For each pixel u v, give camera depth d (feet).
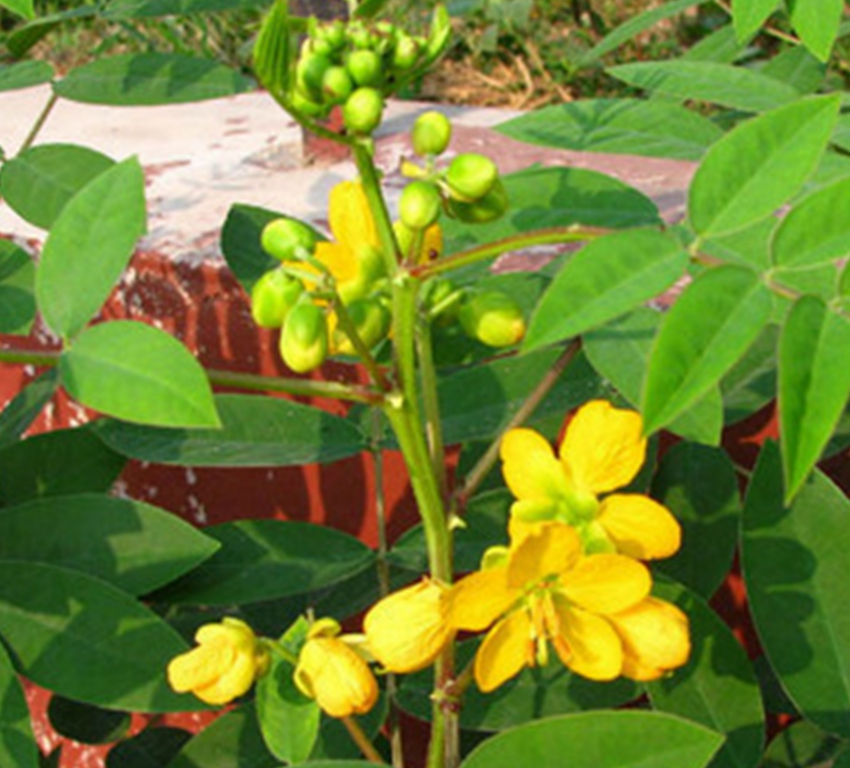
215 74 1.27
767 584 1.08
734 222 0.80
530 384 1.21
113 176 0.94
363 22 0.86
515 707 1.13
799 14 1.03
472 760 0.90
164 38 3.11
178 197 1.75
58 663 1.06
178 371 0.84
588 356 1.01
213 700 0.95
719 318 0.73
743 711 1.07
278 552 1.19
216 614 1.35
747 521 1.10
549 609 0.83
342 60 0.86
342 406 1.48
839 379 0.71
